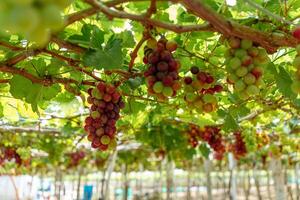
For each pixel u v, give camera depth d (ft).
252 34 3.16
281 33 3.41
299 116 8.10
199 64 4.72
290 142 12.61
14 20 1.71
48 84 4.50
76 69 4.36
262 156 17.54
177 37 4.48
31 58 4.43
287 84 4.21
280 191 15.97
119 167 24.31
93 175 31.65
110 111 4.07
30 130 10.39
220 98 6.28
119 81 4.43
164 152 12.69
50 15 1.79
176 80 3.49
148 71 3.48
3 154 12.26
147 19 2.97
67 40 3.84
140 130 9.89
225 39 3.60
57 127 10.67
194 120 8.27
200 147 11.36
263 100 6.03
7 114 6.89
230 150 12.05
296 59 3.25
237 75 3.46
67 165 17.81
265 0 3.97
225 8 3.79
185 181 35.06
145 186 35.83
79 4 3.95
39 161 17.38
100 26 4.44
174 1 2.80
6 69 4.12
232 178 15.20
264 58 3.46
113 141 4.10
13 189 21.06
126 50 4.49
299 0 4.05
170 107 6.77
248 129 10.50
